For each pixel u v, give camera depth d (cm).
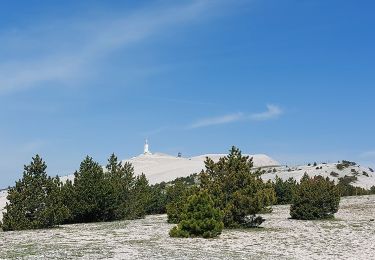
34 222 3538
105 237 2870
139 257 1980
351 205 5500
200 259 1958
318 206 4125
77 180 4438
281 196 6562
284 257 2170
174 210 3962
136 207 4766
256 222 3544
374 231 3275
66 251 2145
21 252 2106
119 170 5359
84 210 4253
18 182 3650
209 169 3619
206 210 2953
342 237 2969
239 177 3453
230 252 2273
